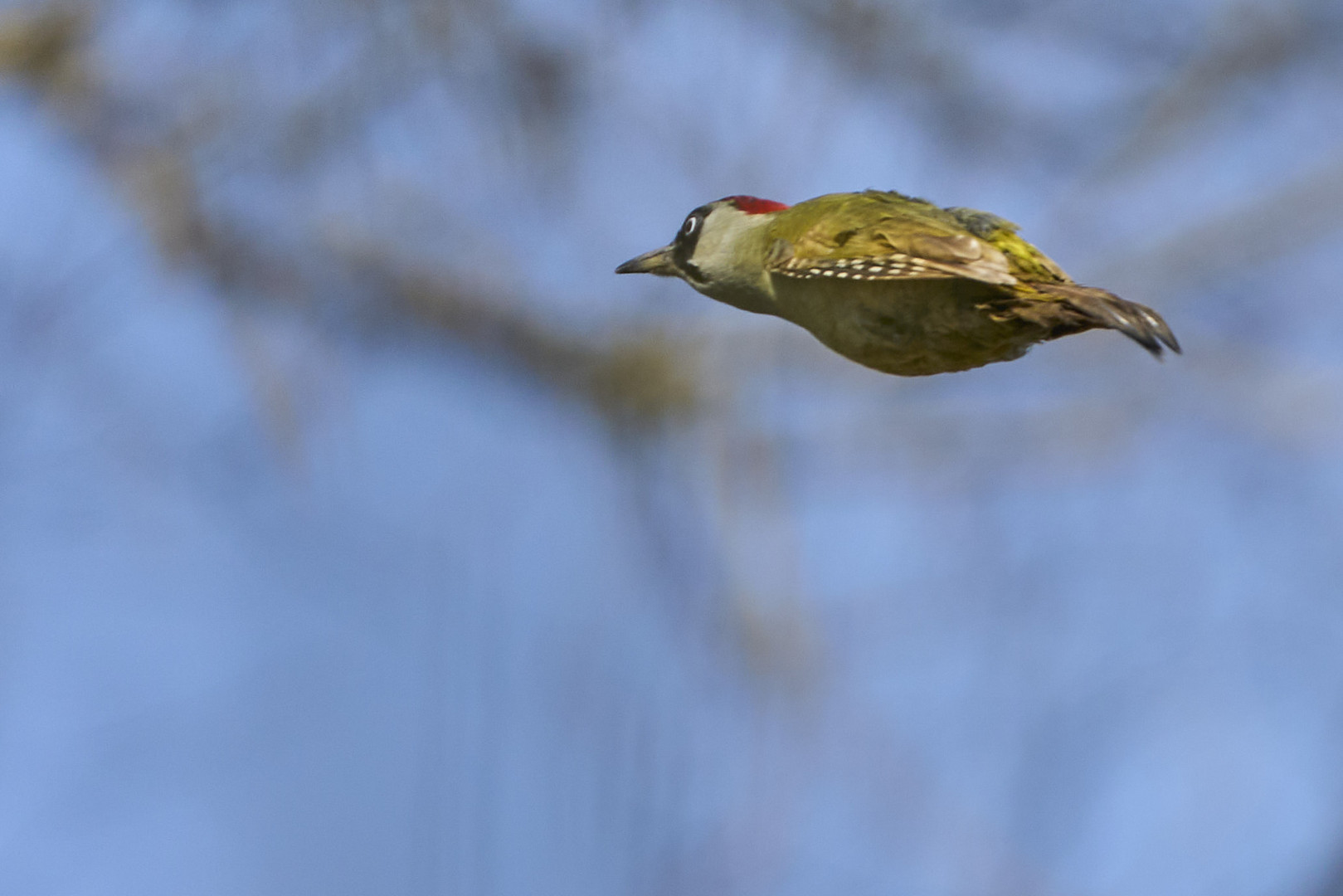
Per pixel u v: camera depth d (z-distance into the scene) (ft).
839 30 47.24
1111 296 28.35
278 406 45.42
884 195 34.22
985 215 32.37
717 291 35.94
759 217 35.35
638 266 37.06
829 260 31.07
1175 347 27.32
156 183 46.19
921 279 29.96
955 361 31.24
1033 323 29.35
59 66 46.29
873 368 32.30
